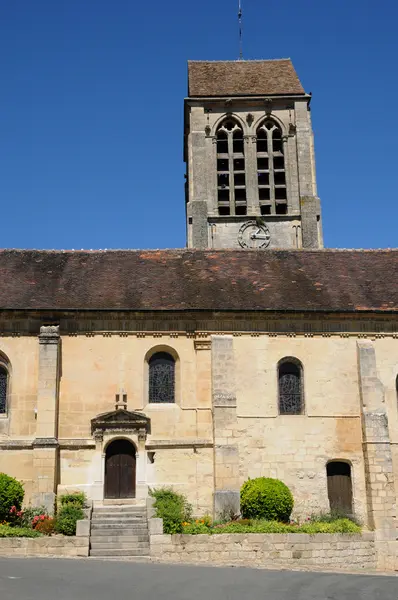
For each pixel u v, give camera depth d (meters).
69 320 28.12
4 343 27.59
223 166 43.09
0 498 24.25
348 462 27.64
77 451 26.73
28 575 17.89
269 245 40.06
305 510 26.97
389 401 28.22
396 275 32.38
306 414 27.94
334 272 32.53
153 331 28.30
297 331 28.72
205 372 27.95
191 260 33.25
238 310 28.33
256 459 27.30
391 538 26.12
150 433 27.23
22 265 32.09
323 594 16.50
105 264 32.56
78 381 27.58
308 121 42.69
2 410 27.25
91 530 24.14
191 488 26.67
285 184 41.62
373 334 28.89
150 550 22.66
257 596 15.77
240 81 44.41
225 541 22.97
